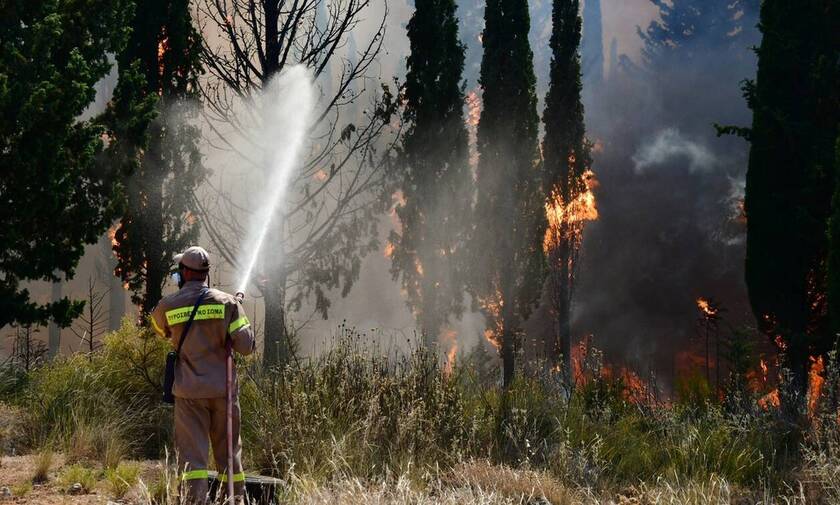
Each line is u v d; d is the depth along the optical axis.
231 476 4.92
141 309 13.99
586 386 11.20
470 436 7.93
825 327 15.07
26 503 5.64
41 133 9.29
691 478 7.71
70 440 7.49
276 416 7.52
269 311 13.17
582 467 7.74
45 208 9.62
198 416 5.13
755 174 15.95
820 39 15.63
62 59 10.62
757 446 8.70
